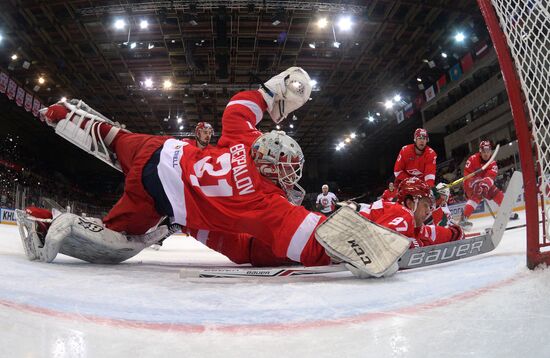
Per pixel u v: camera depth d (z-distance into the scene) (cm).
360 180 3597
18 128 2647
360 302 151
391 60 1914
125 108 2333
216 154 263
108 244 280
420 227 287
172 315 135
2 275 193
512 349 92
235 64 1847
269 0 1379
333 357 93
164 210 289
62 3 1432
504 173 1480
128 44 1559
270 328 119
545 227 185
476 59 1841
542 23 180
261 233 233
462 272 211
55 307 134
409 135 3055
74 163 3350
